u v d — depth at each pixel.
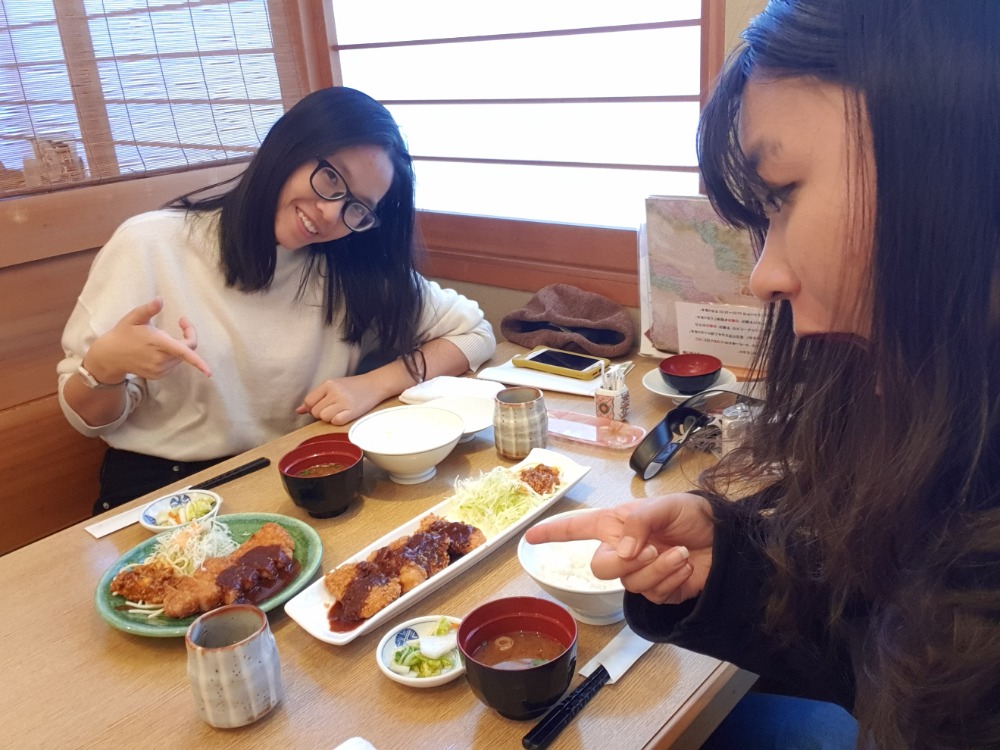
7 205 1.87
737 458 0.91
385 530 1.23
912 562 0.61
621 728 0.82
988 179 0.50
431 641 0.93
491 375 1.83
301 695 0.90
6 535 1.95
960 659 0.54
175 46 2.18
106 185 2.05
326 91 1.59
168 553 1.11
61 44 1.95
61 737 0.86
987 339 0.53
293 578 1.09
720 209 0.70
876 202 0.53
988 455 0.57
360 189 1.60
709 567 0.87
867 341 0.59
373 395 1.69
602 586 1.00
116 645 1.01
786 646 0.83
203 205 1.77
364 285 1.81
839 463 0.69
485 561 1.14
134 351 1.42
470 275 2.37
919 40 0.49
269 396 1.81
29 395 1.96
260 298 1.76
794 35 0.55
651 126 2.01
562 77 2.12
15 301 1.91
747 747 1.15
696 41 1.86
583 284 2.11
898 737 0.59
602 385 1.54
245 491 1.38
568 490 1.27
